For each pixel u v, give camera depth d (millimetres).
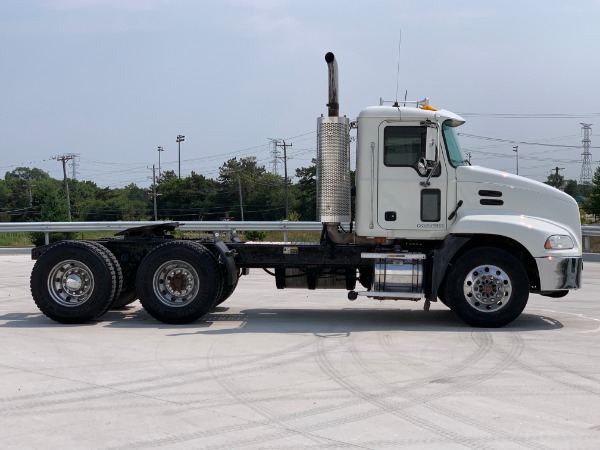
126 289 12180
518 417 6215
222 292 12172
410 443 5582
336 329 10586
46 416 6340
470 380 7473
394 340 9656
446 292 10617
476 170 10688
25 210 67875
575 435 5742
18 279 18125
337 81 10984
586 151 73375
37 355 8797
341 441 5641
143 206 73562
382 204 10711
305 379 7551
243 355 8727
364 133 10742
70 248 11023
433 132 10531
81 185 90312
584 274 19359
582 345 9273
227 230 11891
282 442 5629
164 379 7590
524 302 10406
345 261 11000
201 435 5805
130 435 5820
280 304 13594
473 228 10383
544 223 10586
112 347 9250
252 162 70188
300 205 45094
